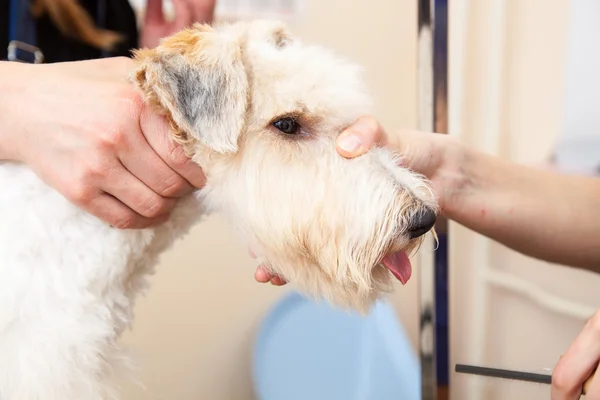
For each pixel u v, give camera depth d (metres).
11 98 0.81
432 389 1.33
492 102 1.63
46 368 0.82
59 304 0.83
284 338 1.78
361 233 0.83
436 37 1.15
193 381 1.83
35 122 0.79
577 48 1.53
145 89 0.79
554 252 1.11
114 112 0.77
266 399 1.69
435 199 0.90
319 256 0.86
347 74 0.91
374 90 1.84
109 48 1.47
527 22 1.58
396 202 0.83
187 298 1.79
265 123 0.86
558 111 1.58
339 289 0.89
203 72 0.82
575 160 1.57
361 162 0.86
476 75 1.63
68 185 0.79
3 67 0.85
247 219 0.88
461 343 1.68
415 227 0.83
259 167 0.86
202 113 0.80
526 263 1.59
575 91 1.55
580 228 1.08
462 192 1.09
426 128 1.20
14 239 0.82
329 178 0.85
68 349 0.83
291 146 0.87
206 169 0.86
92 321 0.86
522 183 1.12
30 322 0.82
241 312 1.87
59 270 0.83
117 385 0.95
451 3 1.58
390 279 0.92
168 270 1.75
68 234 0.84
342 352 1.82
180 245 1.75
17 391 0.84
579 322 1.46
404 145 1.05
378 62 1.83
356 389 1.80
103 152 0.77
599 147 1.54
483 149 1.66
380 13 1.79
